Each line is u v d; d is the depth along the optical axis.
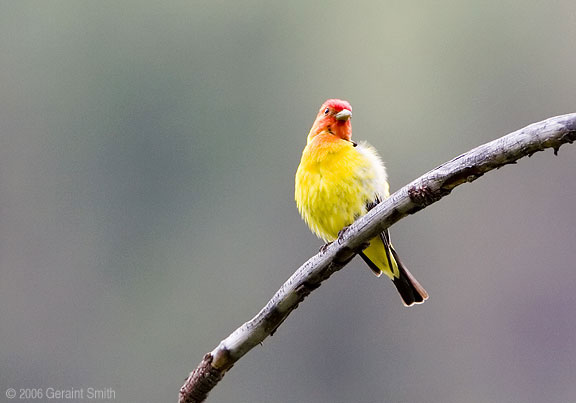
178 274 19.08
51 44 20.73
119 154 20.22
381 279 17.48
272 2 21.28
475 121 20.97
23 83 20.48
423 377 17.30
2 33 20.41
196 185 19.95
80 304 18.67
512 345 17.58
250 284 18.81
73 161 20.03
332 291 17.48
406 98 21.12
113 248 19.33
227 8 21.20
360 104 21.19
